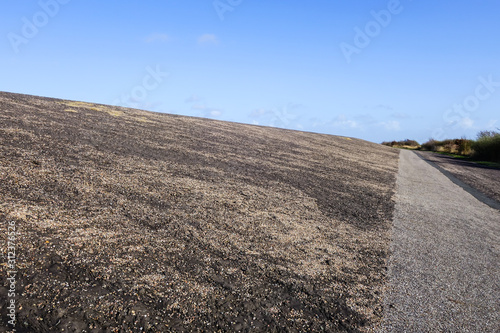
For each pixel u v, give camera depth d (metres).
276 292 3.36
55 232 3.66
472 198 10.34
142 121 12.92
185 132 12.54
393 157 21.42
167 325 2.66
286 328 2.86
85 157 6.60
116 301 2.81
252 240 4.45
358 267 4.20
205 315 2.86
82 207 4.42
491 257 5.23
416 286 3.90
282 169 9.62
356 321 3.08
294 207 6.25
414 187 10.99
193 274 3.42
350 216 6.35
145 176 6.20
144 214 4.60
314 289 3.52
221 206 5.50
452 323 3.23
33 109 10.49
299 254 4.29
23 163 5.55
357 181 10.16
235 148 11.53
